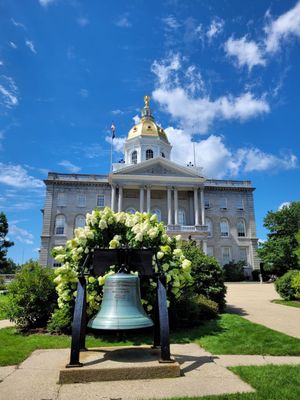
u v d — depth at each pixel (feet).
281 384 16.10
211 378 17.40
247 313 44.91
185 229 172.86
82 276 20.79
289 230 153.07
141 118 229.04
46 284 33.40
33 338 28.48
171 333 30.76
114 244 29.09
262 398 14.26
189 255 46.21
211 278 44.98
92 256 25.02
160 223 32.53
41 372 18.70
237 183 199.82
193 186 184.55
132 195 189.98
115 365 17.74
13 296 33.19
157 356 19.84
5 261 147.33
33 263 35.37
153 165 184.75
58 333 30.42
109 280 21.07
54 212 181.47
